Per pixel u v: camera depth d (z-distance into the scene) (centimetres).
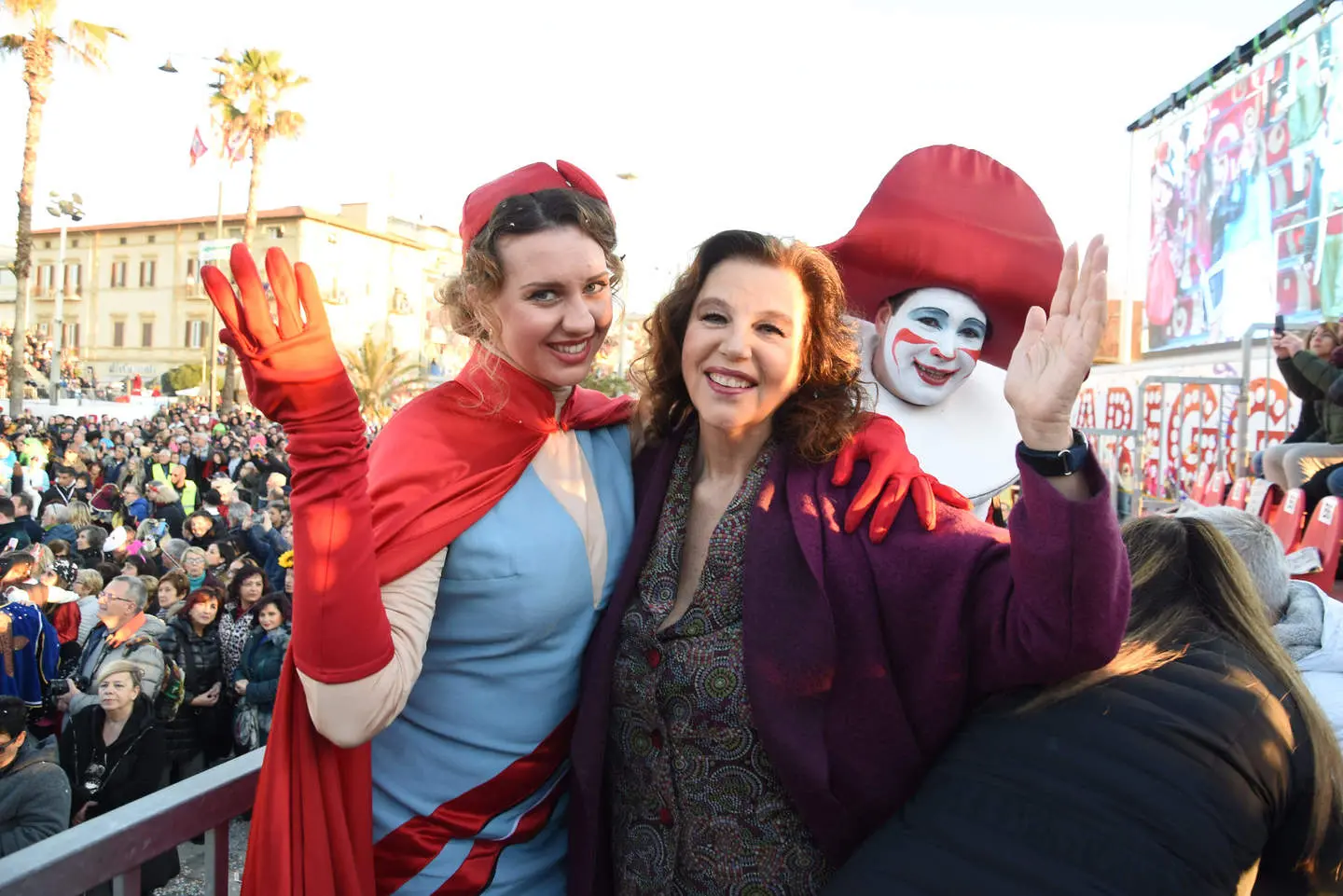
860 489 149
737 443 160
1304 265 823
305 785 140
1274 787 129
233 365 2914
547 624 154
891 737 141
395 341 4506
